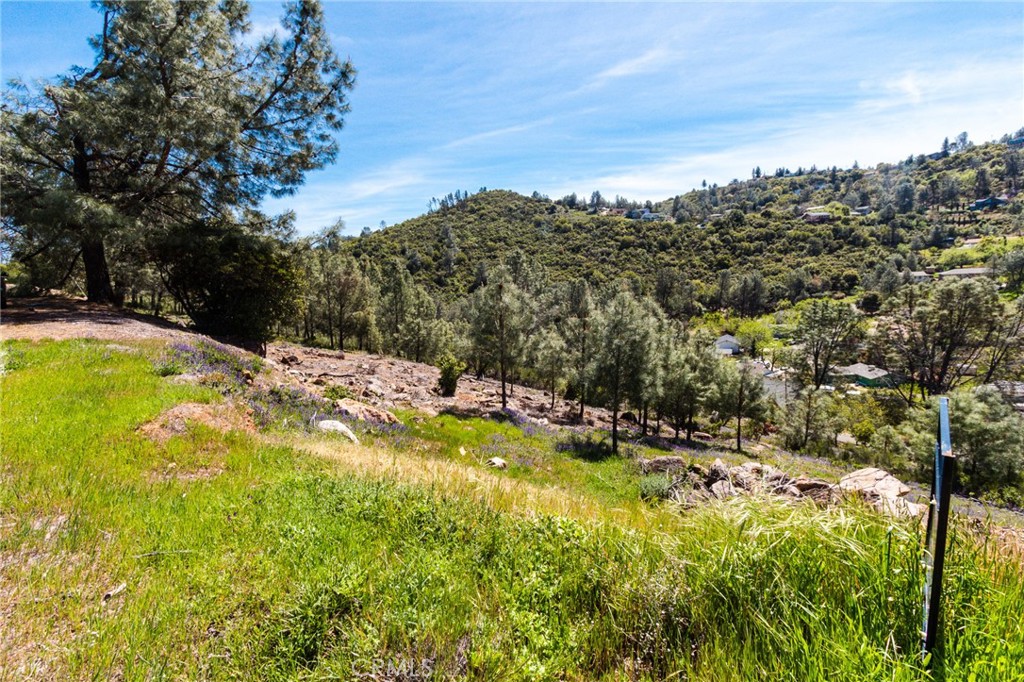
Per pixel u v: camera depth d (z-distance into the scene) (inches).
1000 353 2055.9
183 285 811.4
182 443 239.3
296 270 879.1
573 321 1160.2
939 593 79.4
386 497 186.4
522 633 106.0
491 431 717.3
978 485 949.2
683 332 2018.9
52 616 110.5
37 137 582.6
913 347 2223.2
